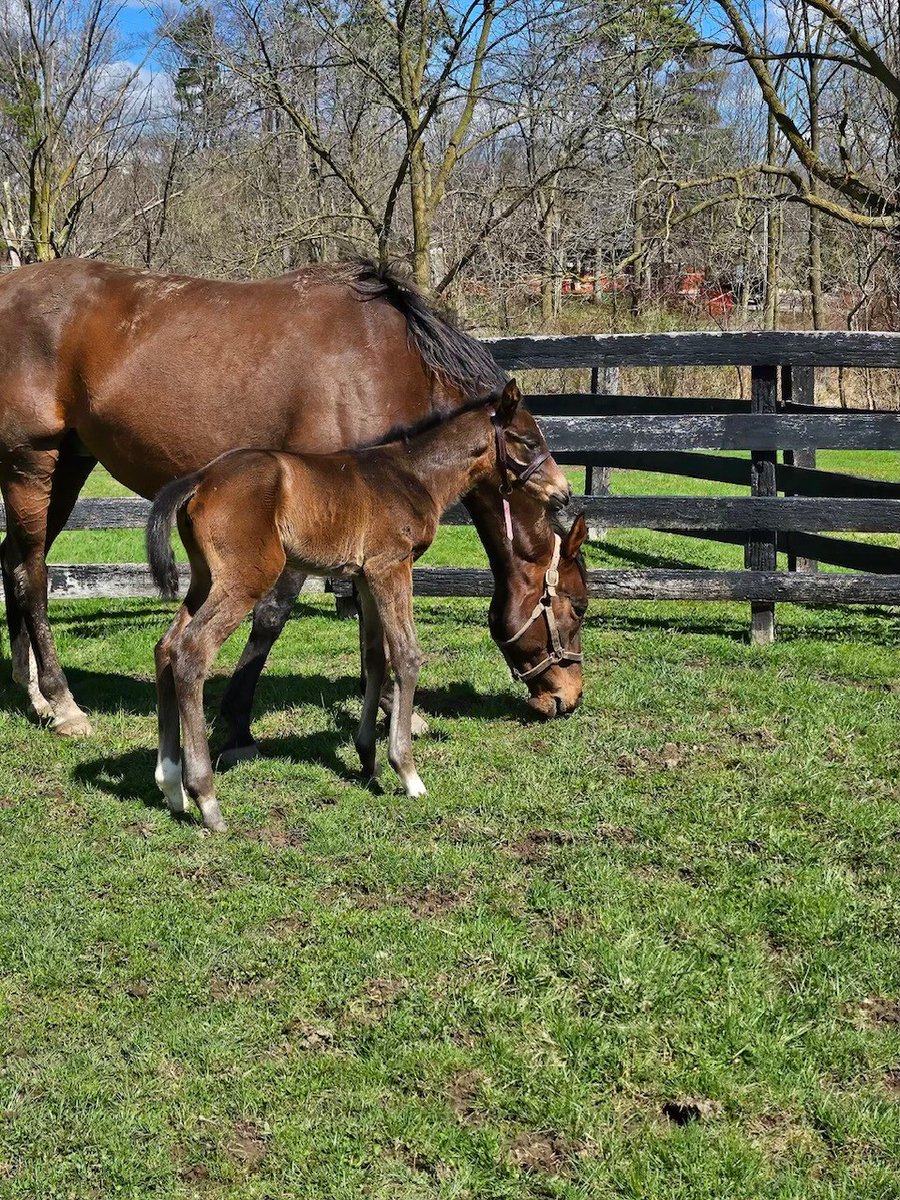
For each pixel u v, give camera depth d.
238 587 4.04
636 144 15.52
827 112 20.02
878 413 6.44
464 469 4.53
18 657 5.83
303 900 3.68
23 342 5.04
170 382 4.88
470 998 3.13
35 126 17.64
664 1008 3.09
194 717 4.12
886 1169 2.54
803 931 3.44
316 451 4.84
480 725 5.32
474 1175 2.55
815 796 4.38
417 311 4.91
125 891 3.77
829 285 22.12
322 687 5.98
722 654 6.40
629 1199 2.48
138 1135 2.68
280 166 17.06
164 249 20.52
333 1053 2.95
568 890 3.71
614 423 6.57
